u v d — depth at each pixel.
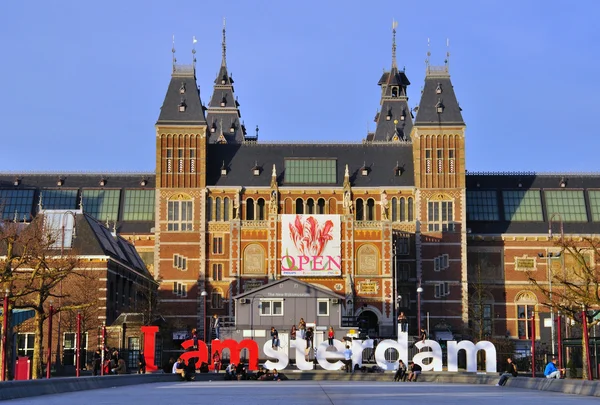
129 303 114.81
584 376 62.91
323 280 134.12
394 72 182.88
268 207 139.00
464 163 140.00
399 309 137.25
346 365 86.00
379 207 140.25
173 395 39.88
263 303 112.81
